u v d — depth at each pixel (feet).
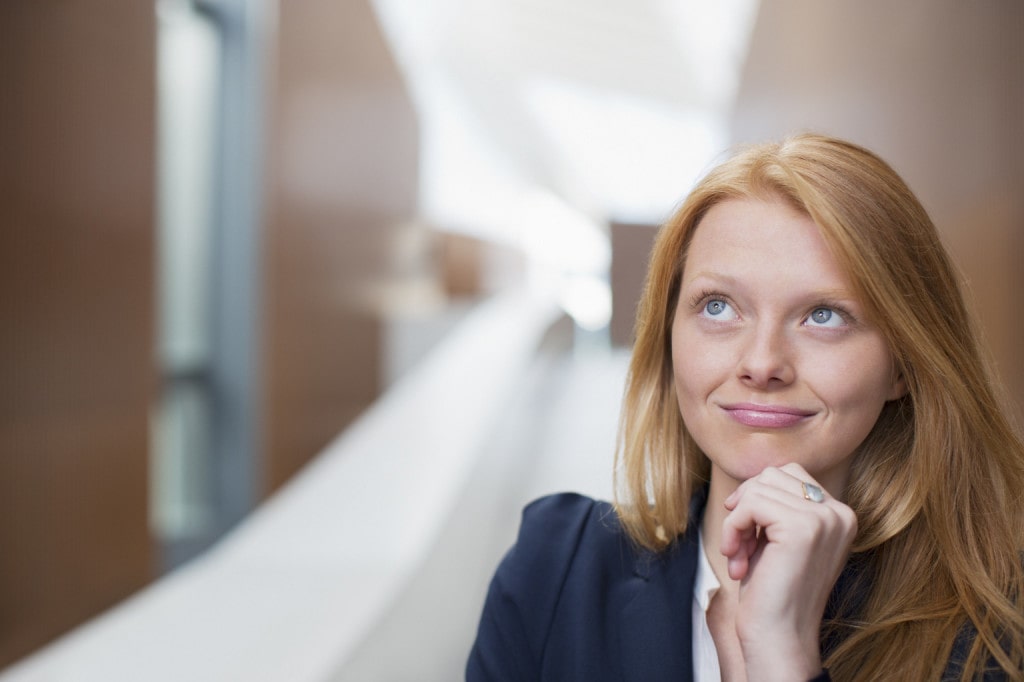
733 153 2.49
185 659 7.04
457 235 56.80
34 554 10.10
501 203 85.05
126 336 12.03
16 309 9.75
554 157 70.85
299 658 6.91
